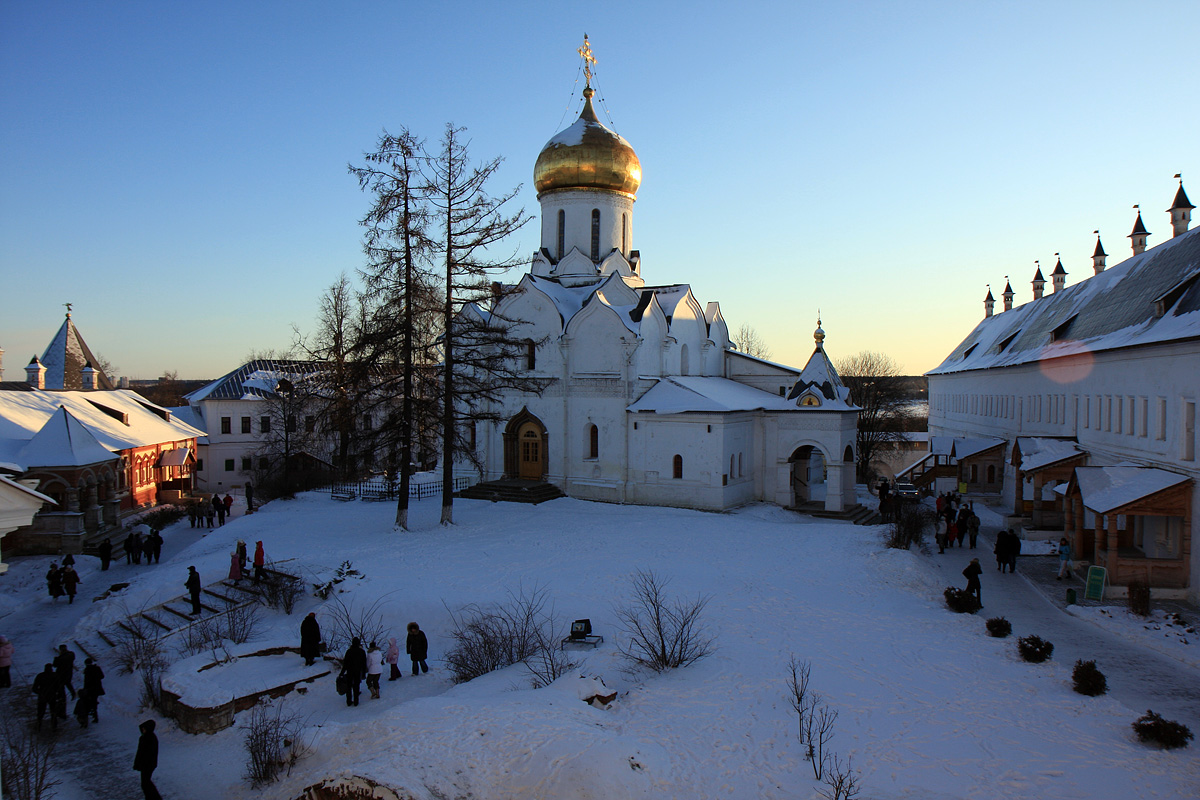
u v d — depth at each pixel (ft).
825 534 109.19
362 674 61.57
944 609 76.02
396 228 109.91
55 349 204.03
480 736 41.68
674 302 152.15
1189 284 92.43
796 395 139.33
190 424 218.18
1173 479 79.46
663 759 41.78
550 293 148.15
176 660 69.51
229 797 46.83
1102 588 78.59
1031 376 138.92
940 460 175.42
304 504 147.02
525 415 149.48
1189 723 49.57
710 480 130.72
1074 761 43.68
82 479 127.13
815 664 59.52
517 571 88.99
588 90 160.45
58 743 57.11
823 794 39.70
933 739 46.37
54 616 89.20
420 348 111.86
